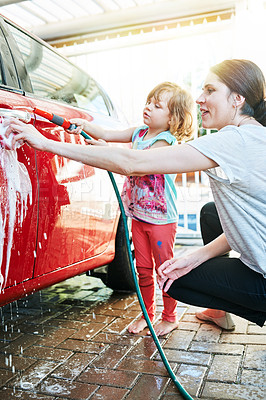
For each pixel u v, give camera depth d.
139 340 1.94
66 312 2.36
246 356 1.75
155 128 2.04
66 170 1.79
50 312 2.36
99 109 2.43
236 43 4.47
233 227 1.33
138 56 5.00
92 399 1.42
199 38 4.74
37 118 1.60
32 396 1.44
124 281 2.63
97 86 2.66
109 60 5.12
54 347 1.86
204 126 1.43
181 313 2.32
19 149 1.48
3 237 1.41
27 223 1.54
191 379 1.56
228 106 1.34
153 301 2.12
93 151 1.28
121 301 2.55
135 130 2.15
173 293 1.51
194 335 1.99
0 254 1.40
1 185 1.38
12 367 1.66
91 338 1.97
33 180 1.56
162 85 2.01
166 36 4.82
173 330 2.06
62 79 2.17
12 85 1.65
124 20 4.92
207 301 1.48
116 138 2.14
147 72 4.97
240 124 1.36
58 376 1.59
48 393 1.46
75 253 1.92
